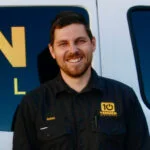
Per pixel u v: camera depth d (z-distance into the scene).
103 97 1.89
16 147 1.91
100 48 2.23
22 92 2.16
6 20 2.21
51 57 2.19
